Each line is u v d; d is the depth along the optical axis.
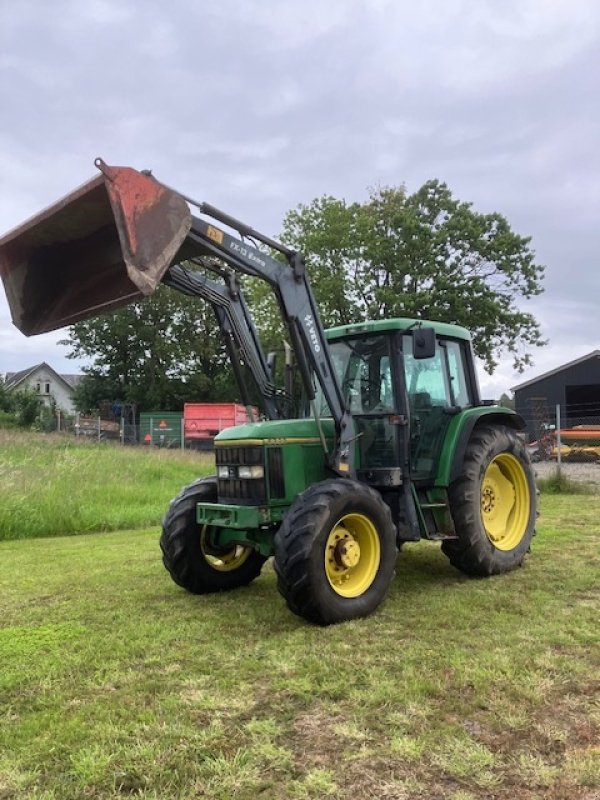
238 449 4.96
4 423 34.56
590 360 33.53
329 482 4.73
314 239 33.12
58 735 2.98
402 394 5.32
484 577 5.69
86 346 50.56
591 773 2.59
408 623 4.45
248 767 2.68
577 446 20.83
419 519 5.34
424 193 33.59
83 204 4.27
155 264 4.12
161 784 2.58
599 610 4.62
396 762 2.71
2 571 6.66
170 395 49.78
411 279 32.75
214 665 3.79
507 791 2.50
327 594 4.42
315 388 5.87
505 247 32.22
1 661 3.93
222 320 5.63
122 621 4.71
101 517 10.27
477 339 32.84
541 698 3.22
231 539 5.28
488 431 5.96
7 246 4.62
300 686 3.43
